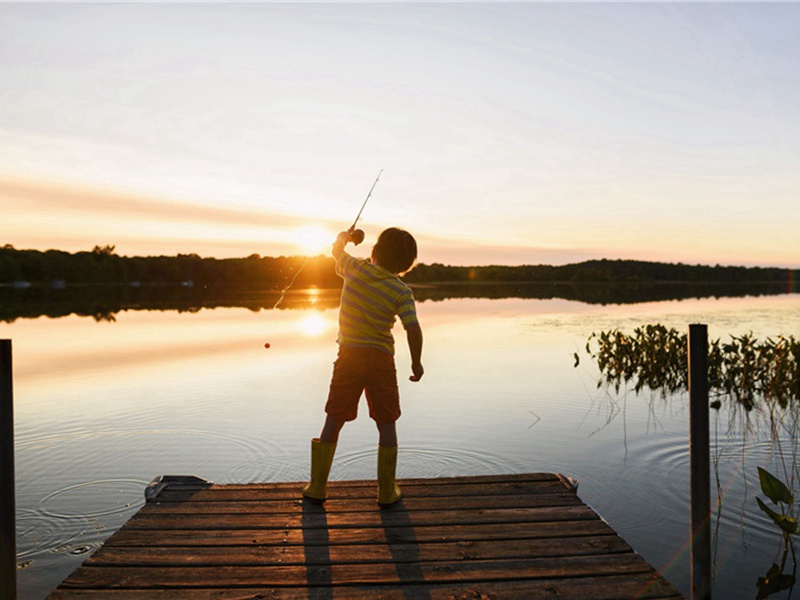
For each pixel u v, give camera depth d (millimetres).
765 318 22625
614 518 4926
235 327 20969
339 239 3969
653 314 25484
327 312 29359
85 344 16031
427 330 19438
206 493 4062
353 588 2854
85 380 10734
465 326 20828
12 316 27359
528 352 14109
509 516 3641
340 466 6094
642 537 4586
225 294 58219
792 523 4180
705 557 2846
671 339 11789
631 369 11641
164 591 2818
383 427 3773
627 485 5641
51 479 5773
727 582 3951
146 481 5723
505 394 9562
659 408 8695
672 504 5199
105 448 6691
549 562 3086
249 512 3723
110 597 2762
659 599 2746
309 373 11375
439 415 8203
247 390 9797
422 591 2824
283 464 6184
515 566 3043
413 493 4027
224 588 2846
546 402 8992
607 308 30656
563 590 2822
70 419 7945
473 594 2795
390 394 3723
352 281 3734
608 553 3178
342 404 3773
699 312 26578
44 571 4109
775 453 6613
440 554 3170
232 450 6625
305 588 2848
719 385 10586
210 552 3195
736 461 6344
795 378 9617
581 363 12594
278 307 33906
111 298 48312
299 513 3709
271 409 8477
